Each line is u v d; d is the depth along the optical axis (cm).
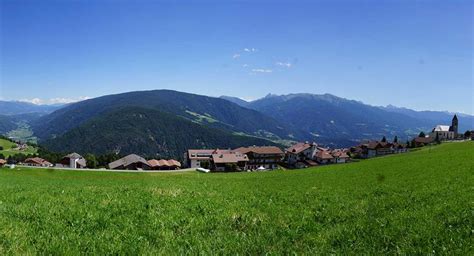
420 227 1069
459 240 916
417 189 2216
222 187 2973
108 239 986
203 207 1536
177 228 1155
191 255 870
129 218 1266
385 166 5606
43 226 1093
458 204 1405
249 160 19362
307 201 1909
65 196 1789
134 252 879
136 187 2462
